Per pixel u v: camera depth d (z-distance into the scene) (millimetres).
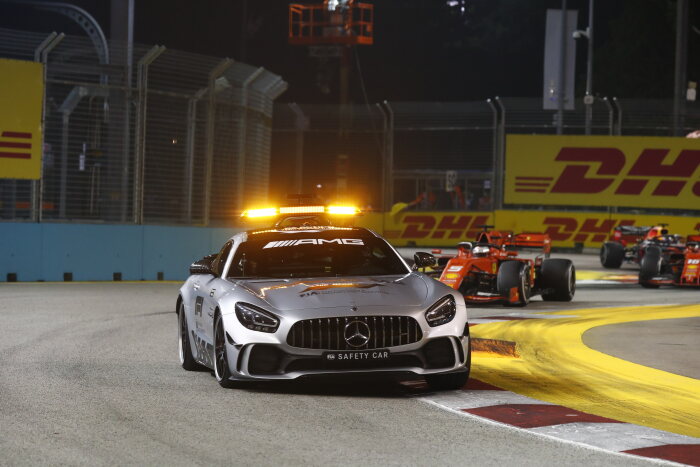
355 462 21359
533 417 26562
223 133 87000
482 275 61406
